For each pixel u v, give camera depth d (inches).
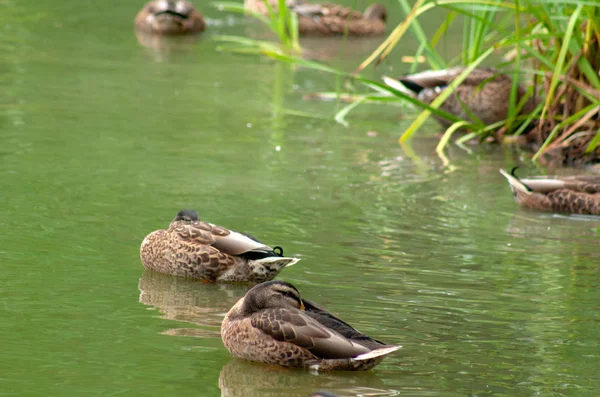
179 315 417.1
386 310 424.8
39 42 1135.6
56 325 398.0
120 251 498.6
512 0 903.1
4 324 396.5
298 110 879.7
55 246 498.9
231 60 1105.4
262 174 663.1
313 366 359.3
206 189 618.5
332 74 1050.1
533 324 413.1
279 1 1162.0
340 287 454.0
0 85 903.7
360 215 578.2
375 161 716.7
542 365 368.8
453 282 466.3
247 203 592.4
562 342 392.8
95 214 555.2
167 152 708.7
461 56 860.0
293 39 1164.5
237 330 370.3
